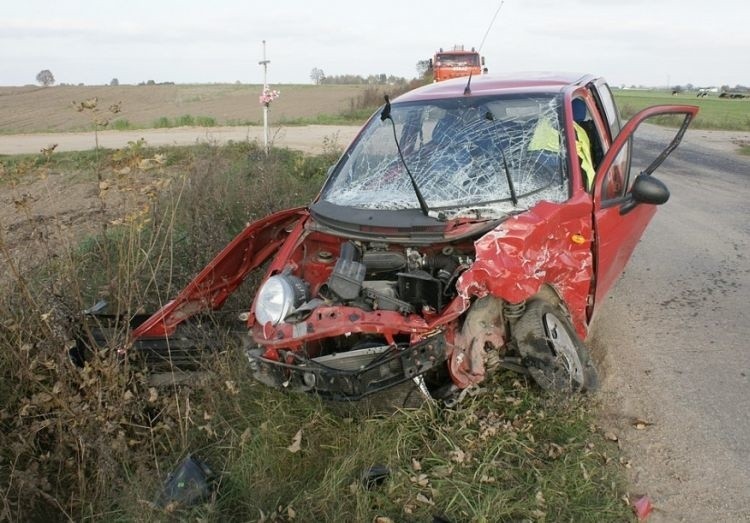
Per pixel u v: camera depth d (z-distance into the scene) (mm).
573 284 4242
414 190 4504
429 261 4160
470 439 3783
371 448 3701
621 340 5477
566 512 3342
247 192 8812
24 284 4086
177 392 4199
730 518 3418
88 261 6211
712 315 5945
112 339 4094
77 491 3703
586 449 3756
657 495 3600
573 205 4160
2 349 4168
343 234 4254
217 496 3477
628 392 4645
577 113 5160
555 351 4094
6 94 56750
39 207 10648
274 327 3805
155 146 17078
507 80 5512
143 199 6270
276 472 3654
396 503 3377
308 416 3965
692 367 4980
